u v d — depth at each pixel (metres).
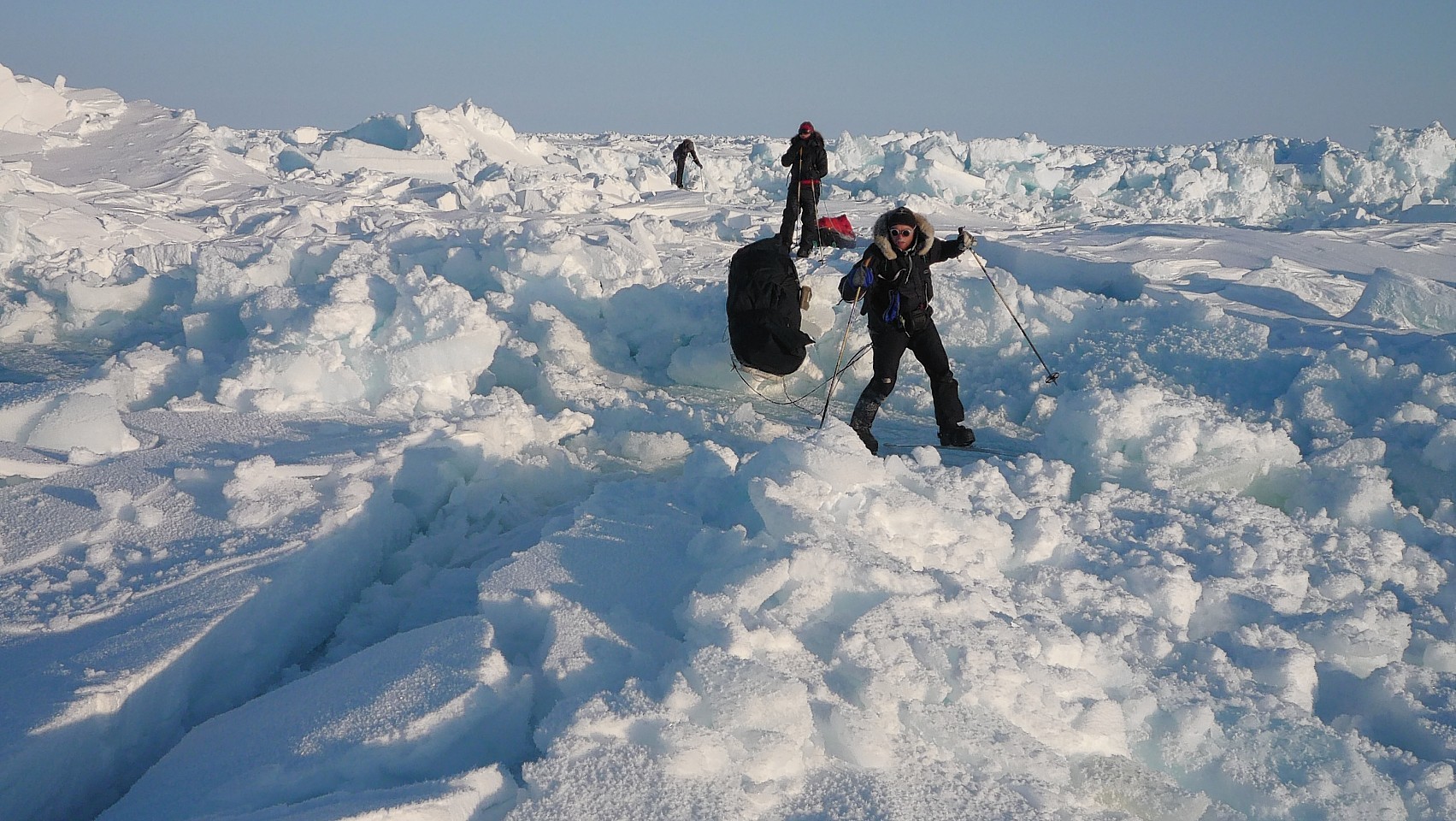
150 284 9.36
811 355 7.91
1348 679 3.34
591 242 11.71
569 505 4.67
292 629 3.56
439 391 6.35
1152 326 7.54
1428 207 21.66
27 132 19.23
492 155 25.30
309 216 13.73
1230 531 4.38
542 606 3.06
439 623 3.06
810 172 11.38
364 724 2.46
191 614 3.21
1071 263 10.05
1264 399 6.36
